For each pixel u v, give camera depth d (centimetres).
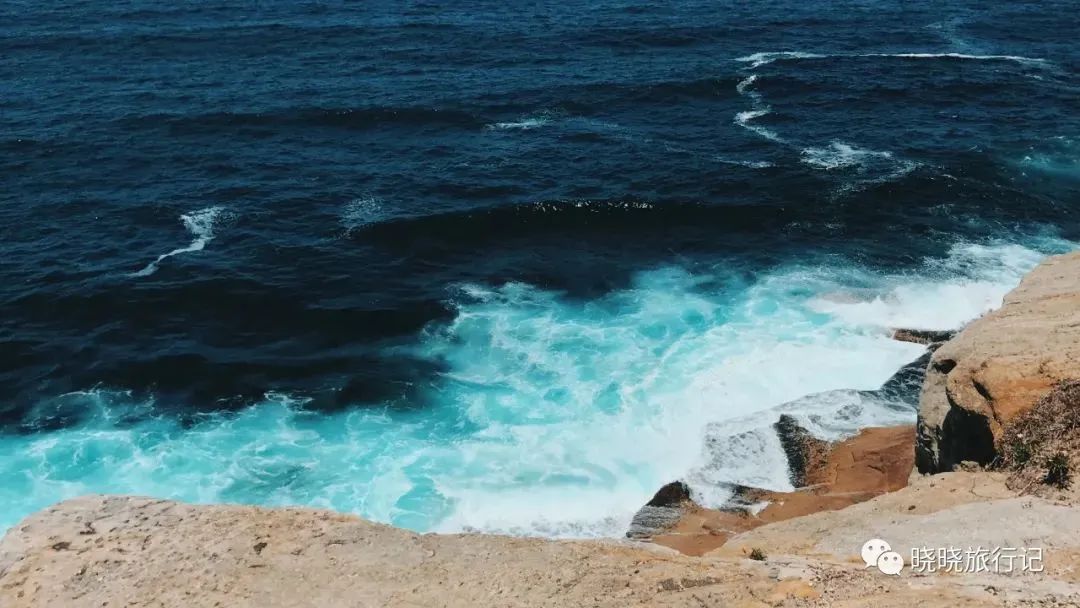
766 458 2902
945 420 2323
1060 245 4259
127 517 1847
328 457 3052
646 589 1577
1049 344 2280
